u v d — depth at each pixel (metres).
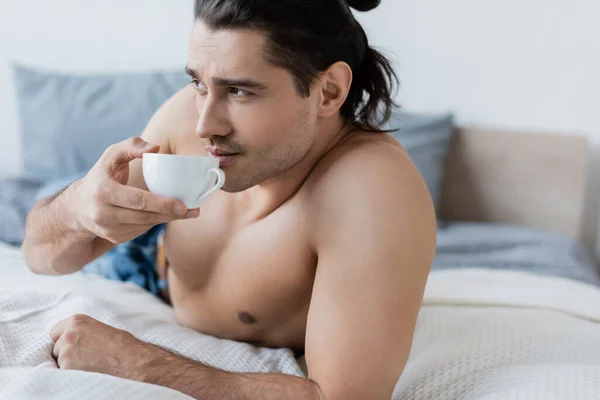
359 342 0.81
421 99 2.35
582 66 2.24
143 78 2.27
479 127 2.28
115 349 0.84
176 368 0.83
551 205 2.22
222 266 1.04
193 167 0.76
